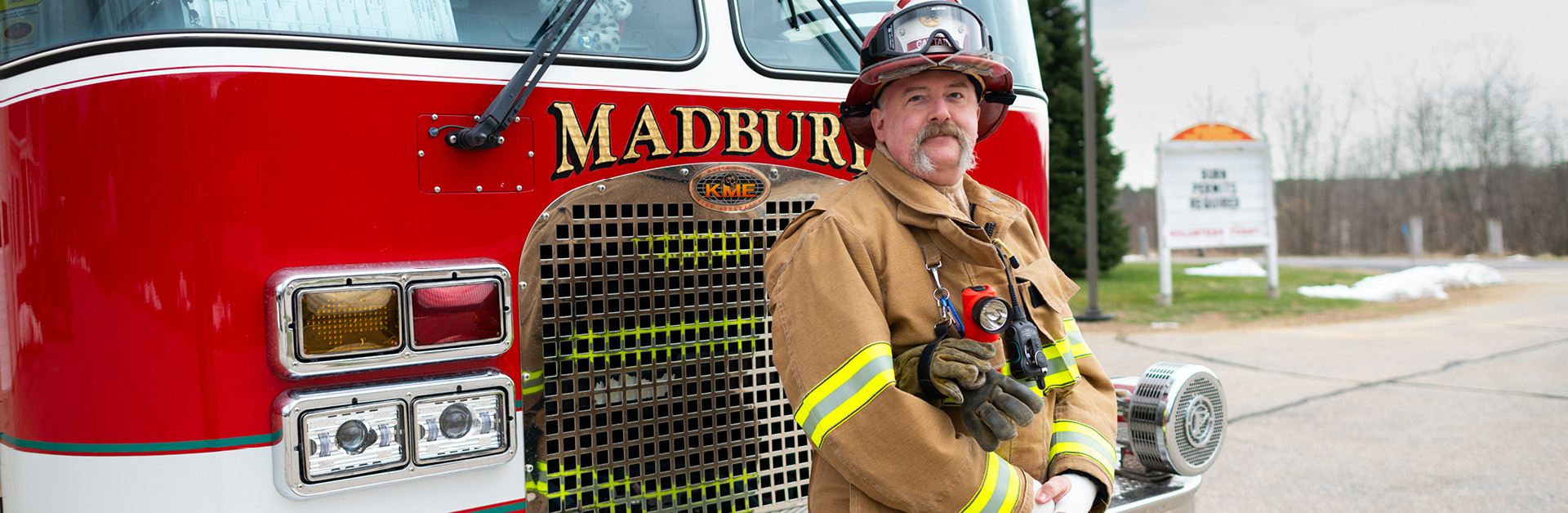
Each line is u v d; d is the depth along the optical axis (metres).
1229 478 4.72
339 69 1.67
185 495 1.61
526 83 1.80
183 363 1.60
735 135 2.10
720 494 2.17
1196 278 17.39
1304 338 9.58
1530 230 29.81
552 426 1.93
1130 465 2.49
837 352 1.50
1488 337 9.34
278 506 1.65
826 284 1.54
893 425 1.46
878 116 1.72
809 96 2.20
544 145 1.87
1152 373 2.47
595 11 1.96
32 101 1.60
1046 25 17.98
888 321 1.61
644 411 2.06
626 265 1.99
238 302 1.61
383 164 1.71
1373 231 33.25
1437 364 7.89
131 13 1.61
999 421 1.46
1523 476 4.65
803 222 1.69
